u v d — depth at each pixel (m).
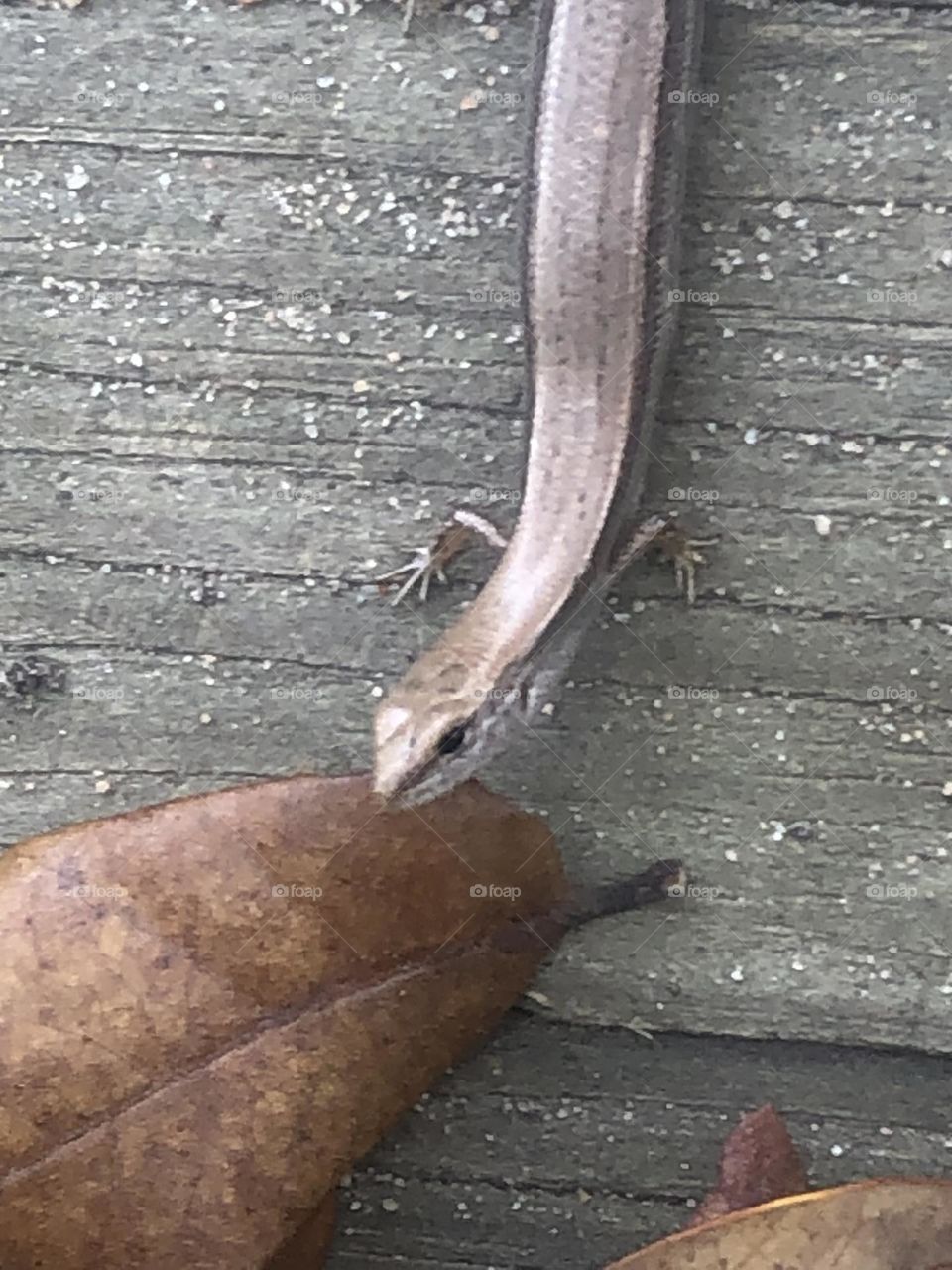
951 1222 0.08
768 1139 0.09
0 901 0.09
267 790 0.09
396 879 0.09
